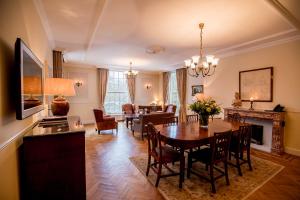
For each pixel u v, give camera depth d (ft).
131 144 14.93
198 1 7.79
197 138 7.89
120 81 28.07
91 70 25.49
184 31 11.31
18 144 5.42
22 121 5.90
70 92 8.78
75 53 17.49
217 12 8.79
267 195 7.48
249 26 10.51
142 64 23.88
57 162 5.84
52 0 7.73
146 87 30.14
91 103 25.57
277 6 8.12
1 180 4.07
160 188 8.00
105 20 9.69
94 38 12.66
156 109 25.66
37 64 7.23
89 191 7.74
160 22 9.98
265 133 14.16
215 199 7.20
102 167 10.25
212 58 10.57
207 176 9.14
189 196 7.39
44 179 5.70
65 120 8.31
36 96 7.00
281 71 12.95
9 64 4.76
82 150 6.15
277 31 11.29
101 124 18.52
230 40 13.07
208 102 10.36
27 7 6.69
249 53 14.99
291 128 12.50
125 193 7.61
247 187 8.09
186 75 23.86
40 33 9.29
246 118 15.37
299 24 10.16
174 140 7.91
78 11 8.75
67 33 11.82
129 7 8.28
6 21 4.57
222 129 9.72
